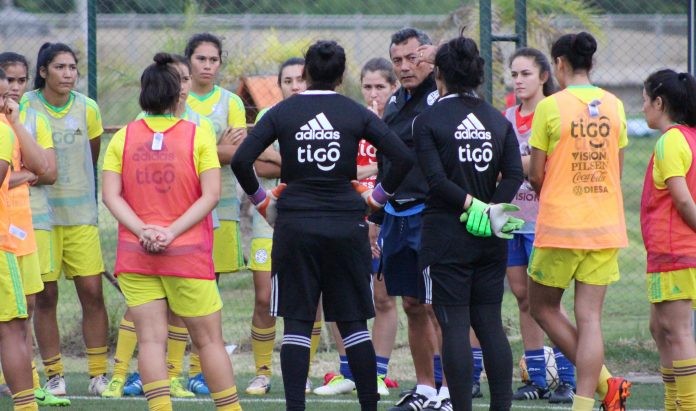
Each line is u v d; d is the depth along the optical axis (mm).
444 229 20375
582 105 21281
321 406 24984
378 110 27609
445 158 20344
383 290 26781
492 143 20469
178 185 20234
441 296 20422
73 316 36625
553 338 22172
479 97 21000
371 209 20703
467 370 20172
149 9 52281
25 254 23016
